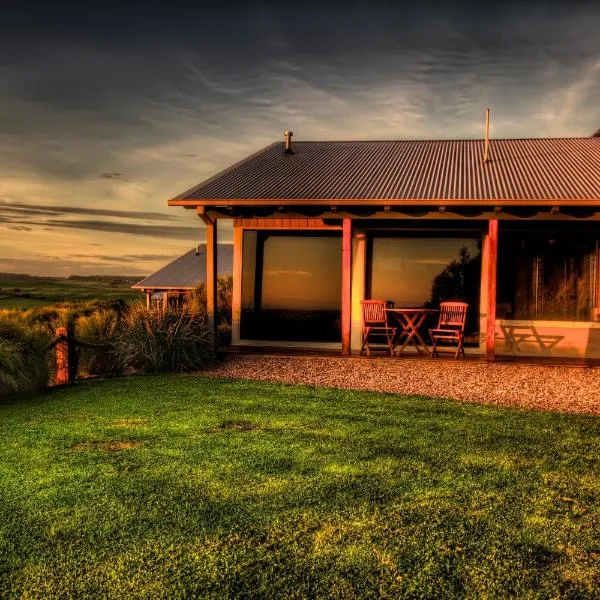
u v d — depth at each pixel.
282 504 4.75
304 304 14.09
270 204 12.05
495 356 12.66
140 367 11.38
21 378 8.95
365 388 9.70
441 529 4.33
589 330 12.66
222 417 7.56
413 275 13.70
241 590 3.58
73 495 4.94
